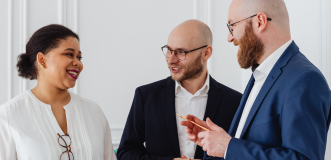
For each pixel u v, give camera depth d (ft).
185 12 9.96
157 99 6.01
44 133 4.10
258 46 4.21
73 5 9.58
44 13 9.48
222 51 10.00
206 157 5.36
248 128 4.08
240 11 4.33
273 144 3.76
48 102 4.34
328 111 3.68
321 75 3.65
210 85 6.10
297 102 3.53
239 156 3.67
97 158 4.49
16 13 9.35
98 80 9.67
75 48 4.36
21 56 4.33
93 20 9.68
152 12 9.87
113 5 9.75
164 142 5.74
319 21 6.12
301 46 6.89
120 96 9.74
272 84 3.99
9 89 9.23
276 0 4.16
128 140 5.97
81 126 4.48
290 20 7.50
